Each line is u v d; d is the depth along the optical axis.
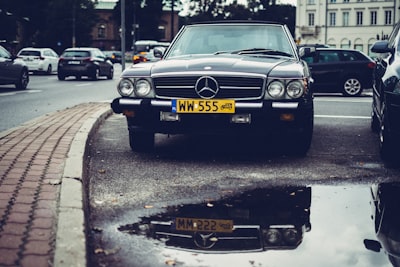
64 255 3.19
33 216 3.90
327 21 87.56
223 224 4.24
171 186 5.48
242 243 3.81
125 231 4.04
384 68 7.41
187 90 6.65
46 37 72.88
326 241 3.87
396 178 5.91
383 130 6.78
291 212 4.59
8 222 3.76
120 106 6.81
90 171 6.17
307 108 6.63
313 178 5.88
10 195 4.46
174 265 3.39
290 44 7.84
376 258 3.56
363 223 4.30
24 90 20.00
